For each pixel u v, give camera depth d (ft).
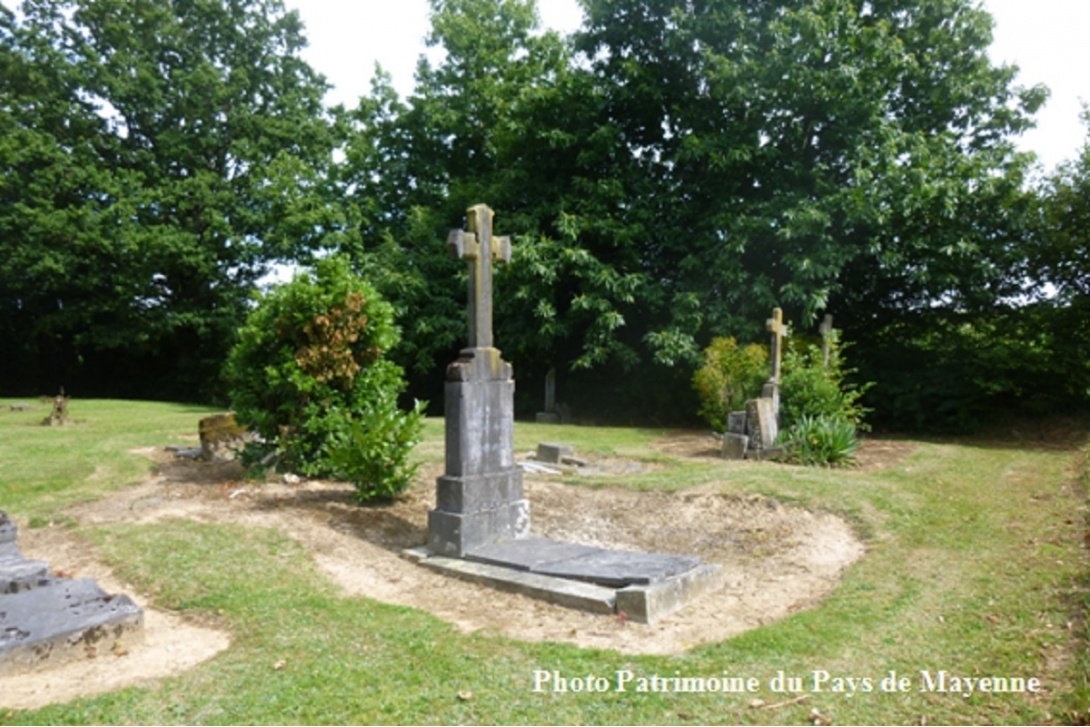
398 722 10.62
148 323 85.87
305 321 27.94
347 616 14.85
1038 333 50.47
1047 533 21.26
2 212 80.38
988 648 13.44
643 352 61.98
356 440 24.52
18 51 84.23
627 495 27.27
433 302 67.97
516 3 79.92
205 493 26.14
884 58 50.06
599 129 56.75
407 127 80.79
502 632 14.47
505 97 70.13
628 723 10.68
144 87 85.81
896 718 10.91
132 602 14.39
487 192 65.57
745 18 52.95
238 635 14.06
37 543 20.67
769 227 50.96
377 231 79.10
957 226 50.60
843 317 59.72
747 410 36.86
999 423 50.11
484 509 20.16
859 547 21.03
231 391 29.76
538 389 70.74
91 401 75.20
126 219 79.20
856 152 49.75
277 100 93.09
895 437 48.24
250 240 87.25
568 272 57.82
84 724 10.54
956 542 20.98
